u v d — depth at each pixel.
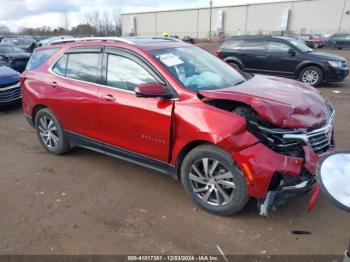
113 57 4.00
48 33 60.34
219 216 3.38
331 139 3.63
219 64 4.34
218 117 3.10
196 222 3.30
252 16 58.69
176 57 3.89
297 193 3.00
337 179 1.48
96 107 4.09
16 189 4.07
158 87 3.36
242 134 2.98
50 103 4.70
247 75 4.46
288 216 3.34
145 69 3.70
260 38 11.30
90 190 3.99
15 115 7.70
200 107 3.23
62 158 4.97
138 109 3.64
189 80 3.60
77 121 4.44
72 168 4.61
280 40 10.91
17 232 3.22
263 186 2.94
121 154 4.10
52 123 4.88
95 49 4.20
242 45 11.62
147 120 3.59
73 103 4.37
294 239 3.01
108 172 4.46
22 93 5.22
